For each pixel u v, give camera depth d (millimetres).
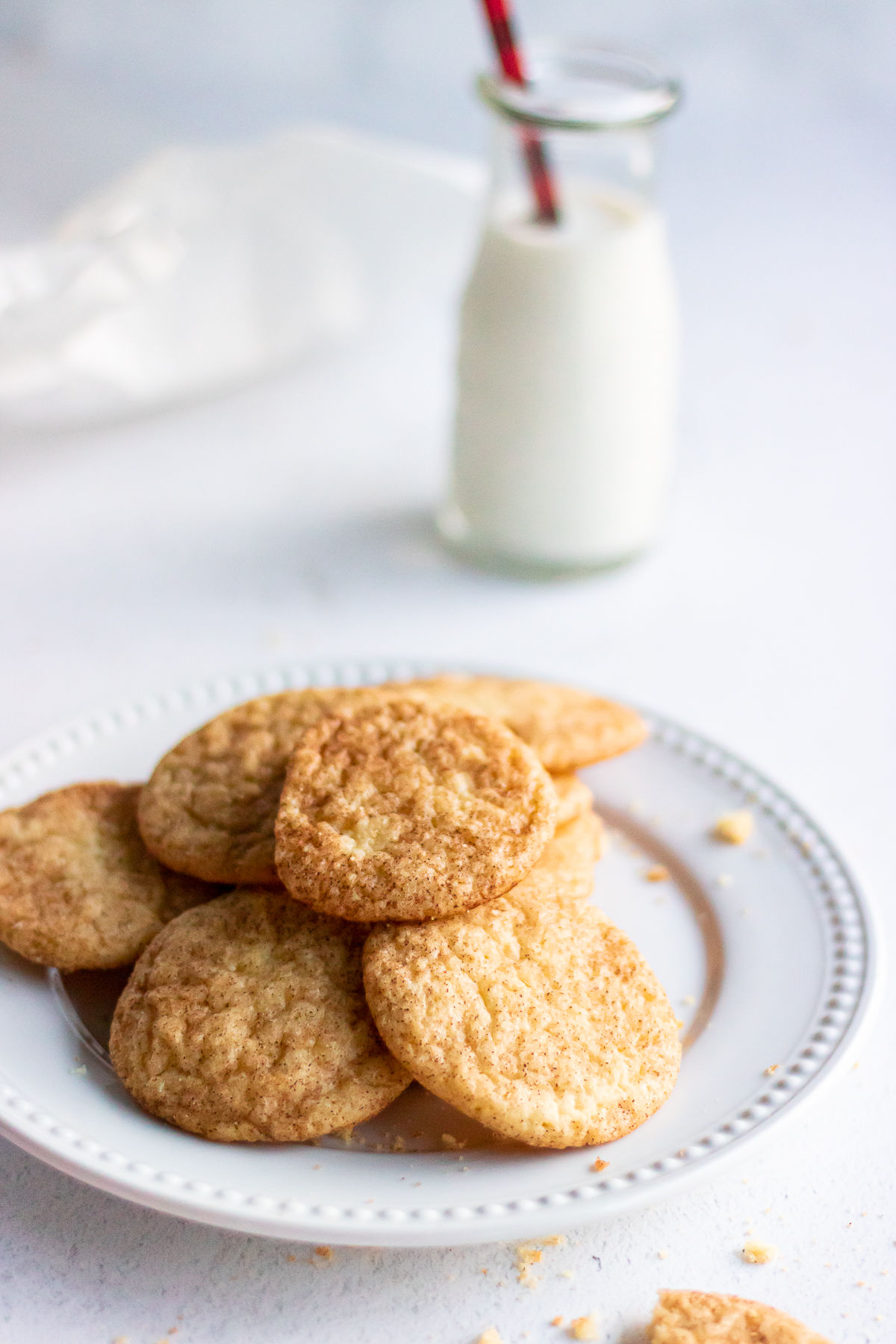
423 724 400
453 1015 352
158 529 578
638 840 431
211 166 615
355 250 625
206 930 376
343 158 616
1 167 742
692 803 438
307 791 384
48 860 394
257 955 370
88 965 378
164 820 394
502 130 513
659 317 526
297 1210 330
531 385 523
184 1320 338
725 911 408
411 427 648
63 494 593
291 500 598
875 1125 377
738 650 533
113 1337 335
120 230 595
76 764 438
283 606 544
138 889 392
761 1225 356
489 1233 328
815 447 655
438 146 878
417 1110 361
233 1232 353
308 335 625
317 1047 354
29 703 493
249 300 610
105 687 502
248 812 394
